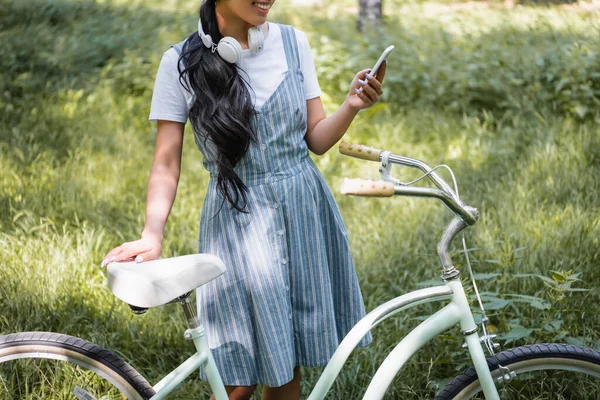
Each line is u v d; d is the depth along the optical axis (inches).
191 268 74.8
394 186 74.0
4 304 126.7
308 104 91.0
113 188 189.9
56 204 175.6
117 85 287.0
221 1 82.8
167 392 77.8
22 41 323.9
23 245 149.0
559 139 205.8
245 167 84.7
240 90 81.8
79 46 325.1
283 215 85.4
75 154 215.8
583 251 139.2
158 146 86.7
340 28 403.9
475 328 80.4
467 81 258.1
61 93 272.5
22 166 200.5
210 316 86.9
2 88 272.4
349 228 164.2
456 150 217.6
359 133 231.9
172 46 85.8
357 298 91.5
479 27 366.6
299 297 87.7
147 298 73.7
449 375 111.7
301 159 87.4
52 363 105.3
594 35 292.7
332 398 108.9
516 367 81.7
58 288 133.0
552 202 168.1
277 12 500.1
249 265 84.7
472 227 153.4
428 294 80.5
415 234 157.0
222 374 86.9
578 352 81.4
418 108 258.4
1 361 83.9
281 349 85.0
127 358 118.3
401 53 295.7
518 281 129.9
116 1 488.1
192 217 171.3
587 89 231.1
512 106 243.8
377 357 115.3
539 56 260.4
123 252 80.2
